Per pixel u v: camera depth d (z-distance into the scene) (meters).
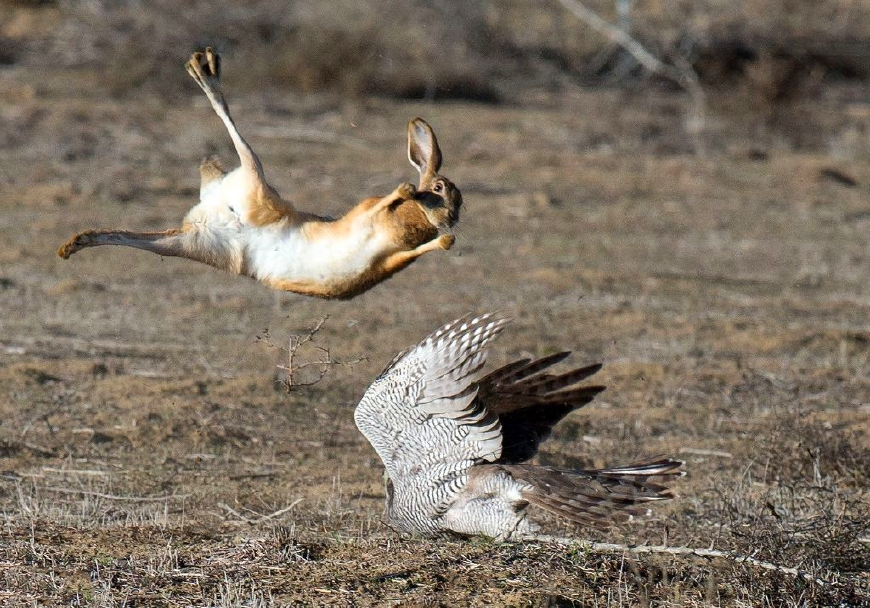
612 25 81.56
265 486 21.94
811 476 21.88
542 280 38.03
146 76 67.56
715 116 67.69
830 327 33.56
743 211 48.97
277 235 13.23
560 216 46.88
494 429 15.46
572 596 16.14
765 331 32.75
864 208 50.19
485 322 14.98
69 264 38.12
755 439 24.58
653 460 15.58
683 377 28.88
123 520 19.81
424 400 15.52
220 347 30.34
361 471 22.98
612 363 29.77
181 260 39.47
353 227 13.00
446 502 15.75
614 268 39.78
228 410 25.97
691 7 84.56
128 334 31.25
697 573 17.17
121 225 42.72
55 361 28.53
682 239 44.28
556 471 15.32
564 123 65.38
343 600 15.90
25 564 17.16
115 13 75.06
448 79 70.75
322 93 68.62
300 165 53.72
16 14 77.19
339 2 74.19
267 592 16.14
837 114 70.31
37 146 53.91
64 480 21.98
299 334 31.39
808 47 79.38
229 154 54.81
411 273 38.47
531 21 82.81
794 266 40.91
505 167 55.12
